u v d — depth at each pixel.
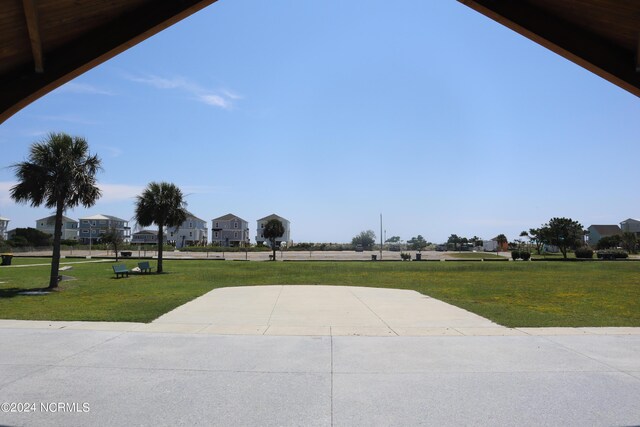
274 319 10.95
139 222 31.20
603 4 5.15
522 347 7.87
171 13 5.50
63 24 5.13
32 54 5.32
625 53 5.75
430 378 6.04
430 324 10.27
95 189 21.11
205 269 34.59
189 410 4.90
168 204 30.92
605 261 48.47
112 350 7.59
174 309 12.58
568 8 5.48
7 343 8.11
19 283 22.81
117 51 5.57
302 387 5.66
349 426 4.49
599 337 8.73
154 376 6.12
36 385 5.72
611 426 4.48
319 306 13.27
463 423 4.54
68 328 9.59
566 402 5.13
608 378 6.04
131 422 4.57
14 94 5.45
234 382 5.87
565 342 8.27
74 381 5.89
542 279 24.97
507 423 4.54
